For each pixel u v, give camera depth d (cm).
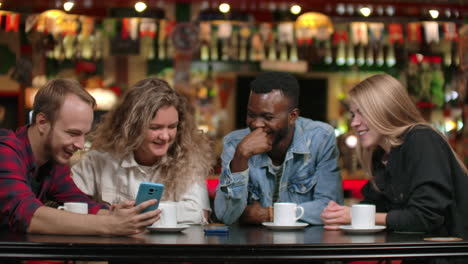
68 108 243
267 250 201
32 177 252
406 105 263
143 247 199
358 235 232
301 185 294
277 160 293
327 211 254
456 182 253
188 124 287
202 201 288
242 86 769
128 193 281
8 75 678
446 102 678
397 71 712
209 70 739
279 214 251
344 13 647
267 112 267
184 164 283
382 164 280
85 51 678
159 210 219
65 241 204
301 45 686
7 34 665
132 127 271
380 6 602
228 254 200
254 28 671
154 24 658
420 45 675
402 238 223
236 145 294
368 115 263
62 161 251
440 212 245
